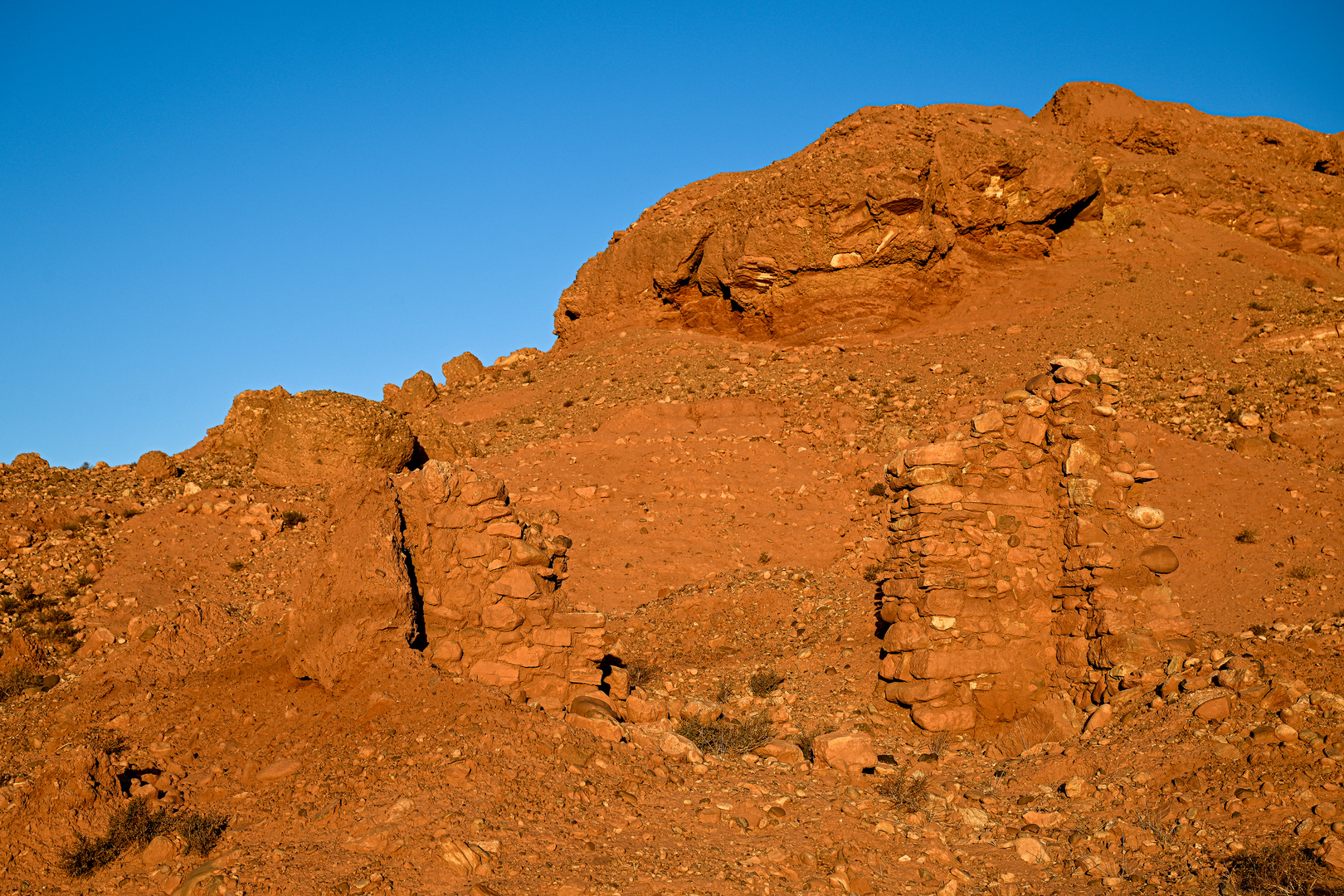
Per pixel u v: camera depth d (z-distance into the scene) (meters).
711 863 6.36
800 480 25.55
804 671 13.01
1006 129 46.03
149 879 6.19
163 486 23.83
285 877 5.91
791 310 40.81
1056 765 8.56
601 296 48.91
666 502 24.33
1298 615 14.26
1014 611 10.95
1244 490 20.78
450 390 43.97
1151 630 10.12
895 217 39.41
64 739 9.22
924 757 9.55
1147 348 33.62
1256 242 46.19
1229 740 7.88
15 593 16.52
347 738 7.92
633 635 16.36
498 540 9.56
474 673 9.20
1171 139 54.00
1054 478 11.26
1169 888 6.07
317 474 24.27
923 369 34.25
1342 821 6.33
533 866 6.14
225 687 9.48
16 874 6.25
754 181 45.75
